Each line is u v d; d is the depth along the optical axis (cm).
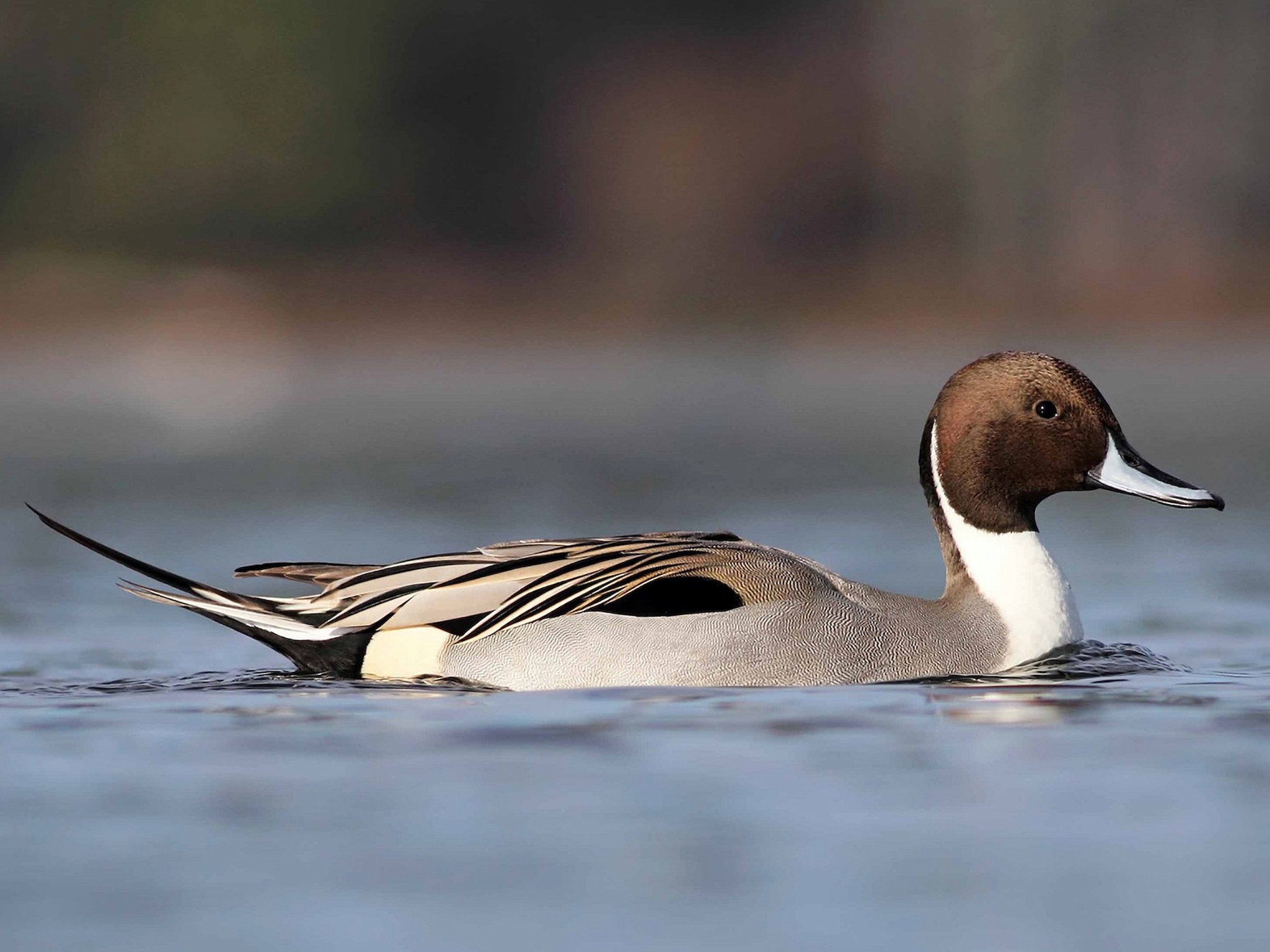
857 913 583
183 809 689
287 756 765
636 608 933
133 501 1816
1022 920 578
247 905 590
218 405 2981
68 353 3947
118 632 1153
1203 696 888
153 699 897
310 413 2841
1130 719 831
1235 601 1233
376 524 1628
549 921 577
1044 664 973
